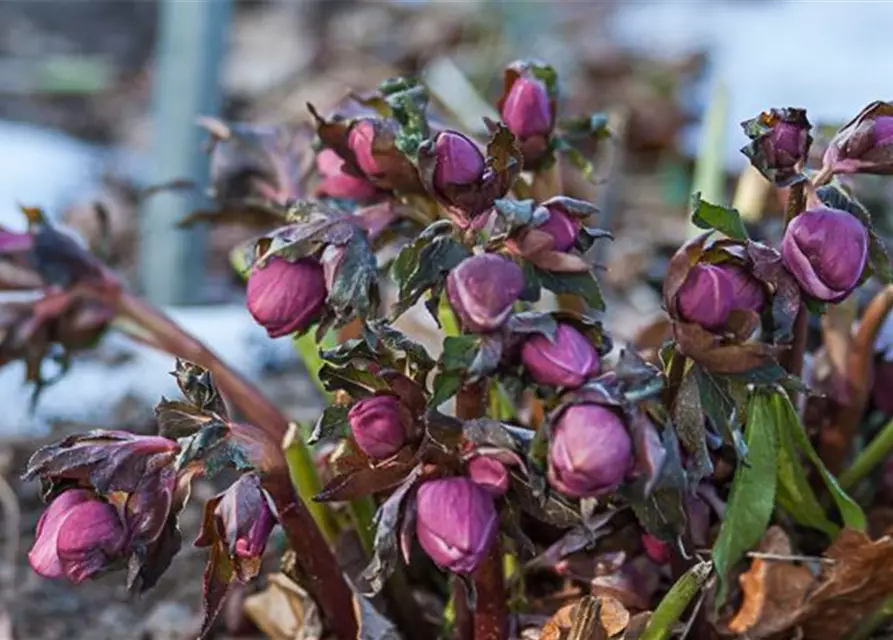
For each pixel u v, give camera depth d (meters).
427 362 0.92
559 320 0.90
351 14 3.53
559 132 1.04
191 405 0.93
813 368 1.07
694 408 0.91
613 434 0.86
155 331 1.14
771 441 0.97
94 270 1.14
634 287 1.72
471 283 0.88
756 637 1.01
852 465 1.06
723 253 0.91
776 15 3.05
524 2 3.04
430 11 3.34
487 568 0.96
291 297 0.93
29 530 1.26
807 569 1.01
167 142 1.61
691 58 2.77
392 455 0.92
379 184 0.99
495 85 2.67
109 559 0.91
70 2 3.72
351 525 1.05
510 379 0.89
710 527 1.02
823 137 1.14
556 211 0.90
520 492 0.91
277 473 0.94
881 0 3.00
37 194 2.20
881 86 2.27
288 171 1.14
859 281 0.93
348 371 0.93
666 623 0.94
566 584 1.01
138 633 1.17
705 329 0.90
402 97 0.98
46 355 1.14
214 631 1.15
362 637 0.98
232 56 3.29
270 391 1.46
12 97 2.98
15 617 1.18
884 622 1.03
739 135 2.14
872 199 1.22
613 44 2.97
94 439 0.92
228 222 1.15
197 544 0.92
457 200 0.91
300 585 1.01
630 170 2.40
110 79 3.13
